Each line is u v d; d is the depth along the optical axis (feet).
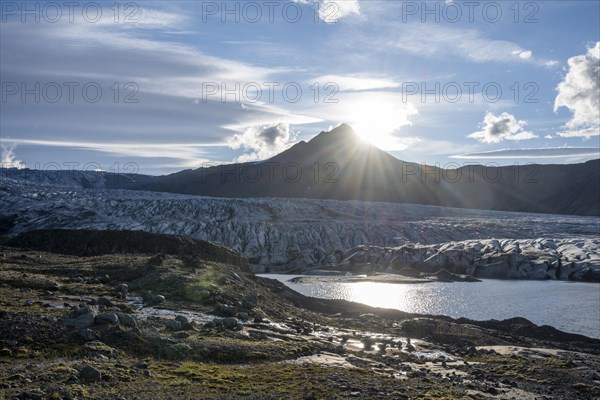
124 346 108.47
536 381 120.37
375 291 448.24
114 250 292.61
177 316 134.62
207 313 153.79
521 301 387.75
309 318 191.72
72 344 104.83
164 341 112.68
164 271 191.62
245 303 172.86
